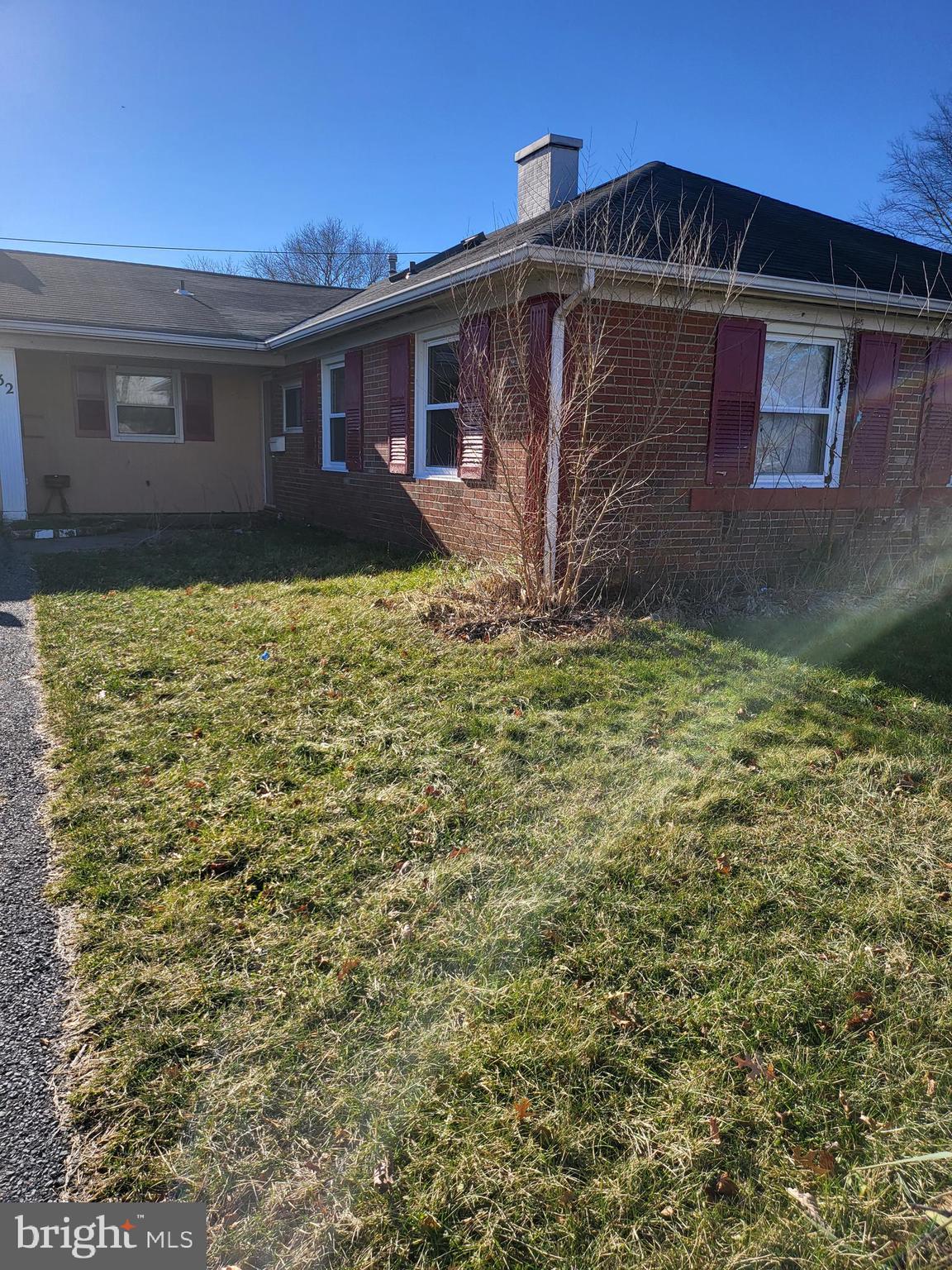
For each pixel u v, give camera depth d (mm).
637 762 3766
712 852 3027
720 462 7301
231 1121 1921
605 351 6141
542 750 3863
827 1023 2236
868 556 8109
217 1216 1713
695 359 7020
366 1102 1975
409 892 2760
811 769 3725
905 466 8633
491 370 6750
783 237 8203
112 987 2307
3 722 4195
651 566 7098
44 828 3145
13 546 10484
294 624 5859
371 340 9859
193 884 2793
